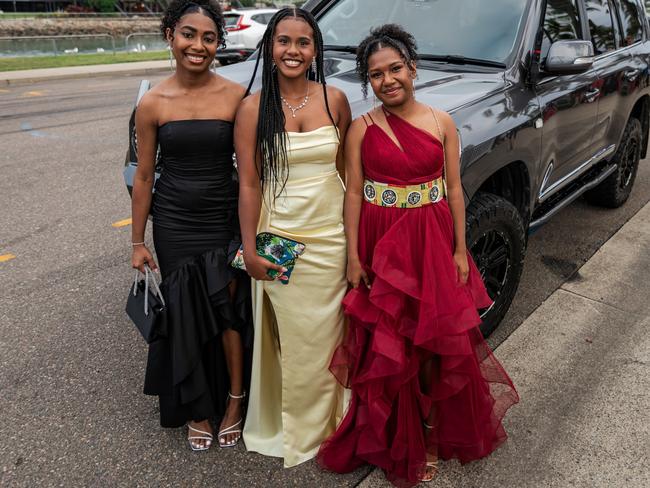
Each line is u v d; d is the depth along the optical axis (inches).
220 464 92.7
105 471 91.0
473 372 84.0
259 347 90.0
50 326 129.6
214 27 79.1
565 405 105.3
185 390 90.1
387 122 80.0
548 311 136.2
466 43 132.3
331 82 117.1
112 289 145.8
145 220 88.4
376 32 78.4
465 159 100.0
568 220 190.9
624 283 149.6
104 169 243.8
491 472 91.0
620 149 184.5
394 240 80.0
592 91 148.8
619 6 179.6
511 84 121.4
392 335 80.9
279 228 82.8
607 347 122.4
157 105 81.4
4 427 100.0
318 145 79.0
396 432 85.9
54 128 321.7
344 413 94.0
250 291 92.7
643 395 107.9
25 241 172.1
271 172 80.1
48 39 876.6
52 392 109.0
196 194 85.3
